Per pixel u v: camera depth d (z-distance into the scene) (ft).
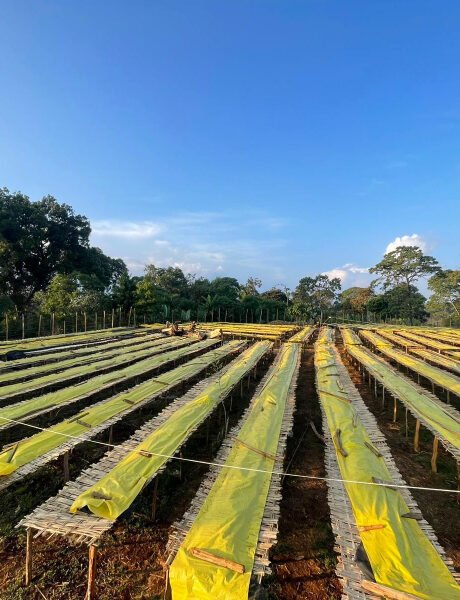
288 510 22.34
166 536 19.89
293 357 58.39
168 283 175.94
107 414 29.22
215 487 19.63
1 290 108.27
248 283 222.48
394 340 88.69
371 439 26.20
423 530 16.87
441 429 27.12
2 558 17.92
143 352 61.82
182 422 27.55
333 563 18.17
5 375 43.93
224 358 61.31
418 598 12.98
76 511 17.28
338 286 219.00
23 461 21.48
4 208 104.37
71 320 98.73
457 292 165.07
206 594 13.37
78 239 125.29
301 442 32.24
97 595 15.99
